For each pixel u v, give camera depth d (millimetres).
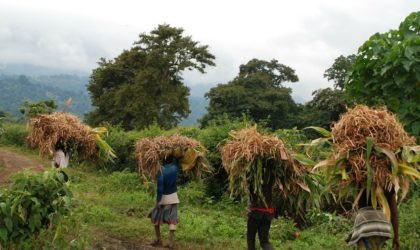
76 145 8258
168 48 46125
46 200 5930
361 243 5160
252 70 55938
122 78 48312
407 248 7094
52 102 21844
